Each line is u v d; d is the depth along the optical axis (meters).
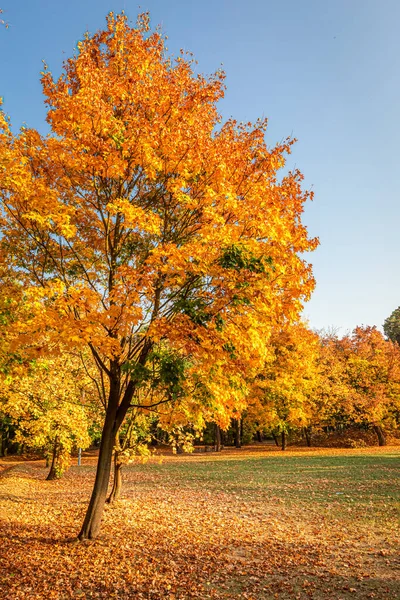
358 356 40.38
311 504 13.34
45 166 8.37
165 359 7.42
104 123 7.41
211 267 7.06
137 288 7.01
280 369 33.88
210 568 7.71
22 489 17.72
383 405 37.72
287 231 7.71
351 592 6.47
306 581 6.99
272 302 7.57
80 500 15.17
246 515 12.26
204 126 8.36
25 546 8.72
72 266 9.38
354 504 12.87
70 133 7.73
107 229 8.87
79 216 8.98
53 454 21.23
